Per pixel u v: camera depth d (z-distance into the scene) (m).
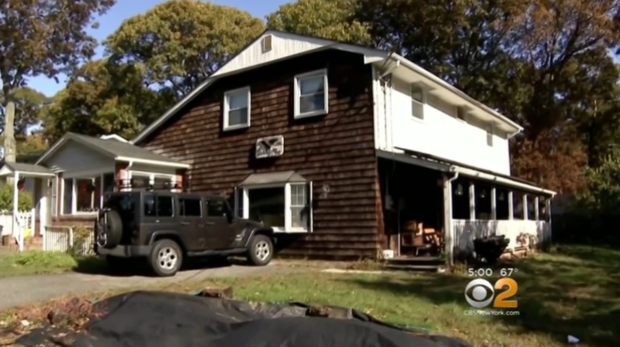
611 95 31.03
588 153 33.91
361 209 13.78
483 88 29.75
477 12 29.11
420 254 14.38
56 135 37.34
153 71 33.88
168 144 18.41
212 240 12.44
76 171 17.62
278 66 16.03
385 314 7.20
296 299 8.16
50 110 40.56
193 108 18.02
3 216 20.12
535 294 9.16
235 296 8.37
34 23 26.28
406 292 9.04
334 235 14.16
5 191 20.59
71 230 15.59
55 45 27.44
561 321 7.07
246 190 15.95
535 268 13.09
